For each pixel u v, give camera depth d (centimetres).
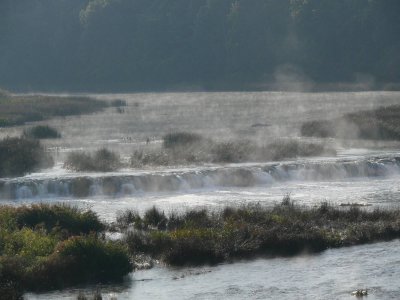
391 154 13762
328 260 7156
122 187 10950
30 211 7938
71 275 6512
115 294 6231
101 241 6912
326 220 8331
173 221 8219
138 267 6931
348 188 11281
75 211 8156
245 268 6931
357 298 6141
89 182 10900
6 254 6669
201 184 11431
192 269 6919
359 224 8138
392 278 6625
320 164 12362
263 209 8762
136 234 7575
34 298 6134
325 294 6228
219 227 7850
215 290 6322
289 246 7469
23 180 10950
